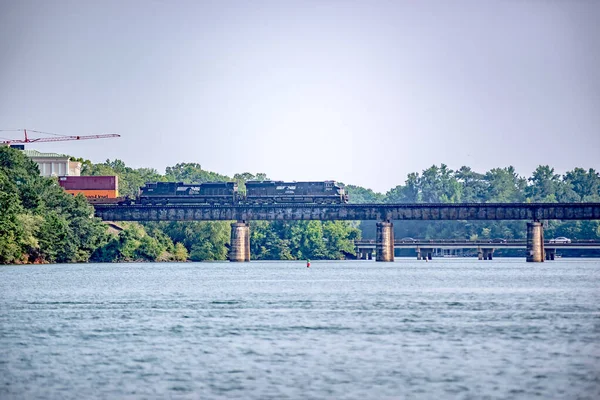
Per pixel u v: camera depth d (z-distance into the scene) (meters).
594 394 192.00
